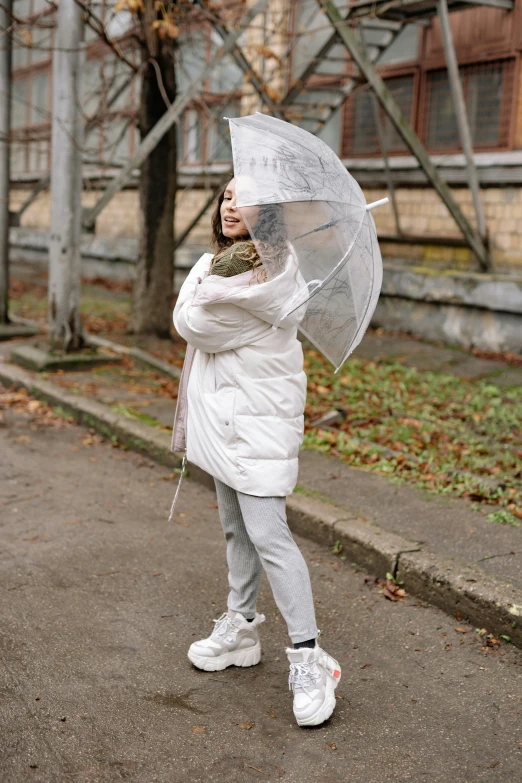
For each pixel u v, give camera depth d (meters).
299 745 2.79
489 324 9.70
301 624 2.89
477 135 10.23
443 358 9.37
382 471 5.41
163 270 9.49
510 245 9.82
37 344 8.56
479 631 3.60
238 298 2.66
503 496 4.94
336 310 2.85
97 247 16.67
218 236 2.90
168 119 8.39
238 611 3.24
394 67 11.15
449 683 3.21
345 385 7.93
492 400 7.42
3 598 3.82
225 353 2.85
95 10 14.94
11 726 2.82
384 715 2.99
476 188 9.72
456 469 5.44
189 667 3.29
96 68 16.16
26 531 4.64
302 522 4.65
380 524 4.45
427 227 10.85
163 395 7.36
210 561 4.34
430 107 10.76
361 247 2.82
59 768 2.61
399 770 2.67
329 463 5.57
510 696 3.12
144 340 9.39
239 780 2.59
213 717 2.94
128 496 5.29
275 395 2.85
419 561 3.94
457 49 10.33
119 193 16.55
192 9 8.75
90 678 3.17
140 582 4.05
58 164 8.03
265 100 10.41
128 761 2.67
